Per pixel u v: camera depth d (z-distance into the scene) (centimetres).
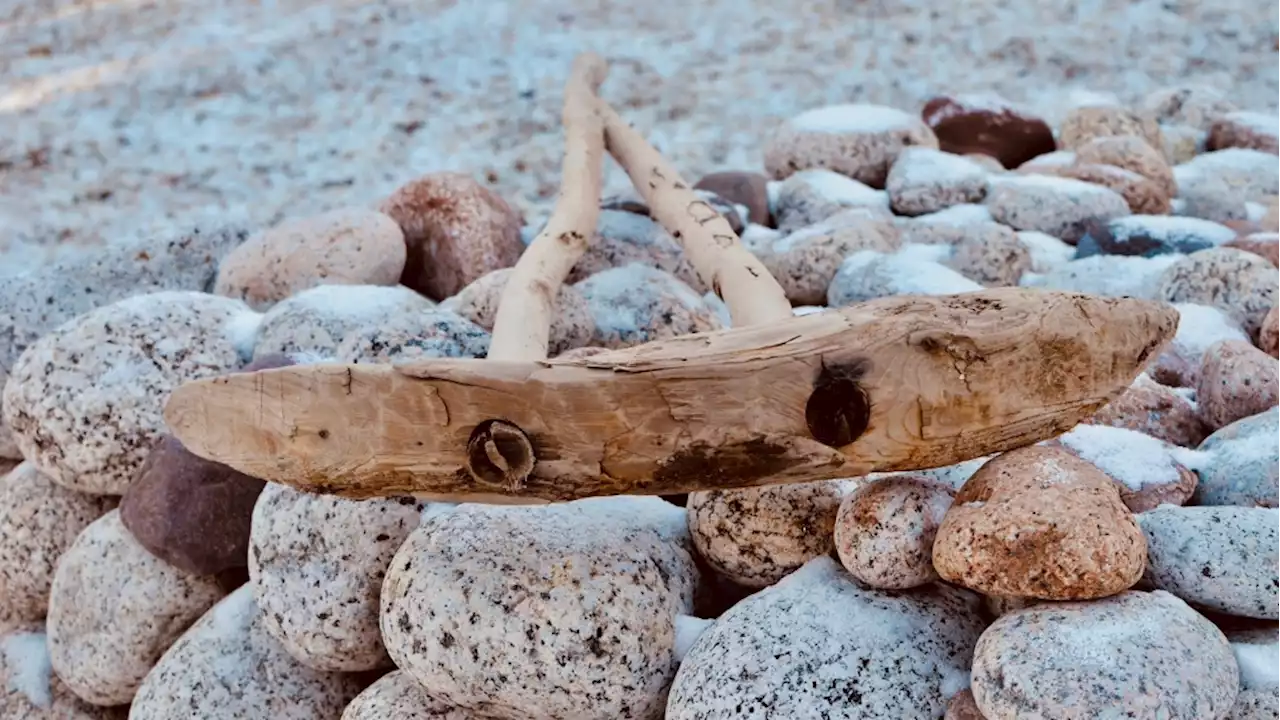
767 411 137
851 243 262
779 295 203
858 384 136
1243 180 317
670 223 236
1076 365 140
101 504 224
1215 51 479
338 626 174
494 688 152
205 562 195
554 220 231
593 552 157
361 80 514
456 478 139
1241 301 224
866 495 148
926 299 142
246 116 488
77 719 215
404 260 262
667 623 156
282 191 427
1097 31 503
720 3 567
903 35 517
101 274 264
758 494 160
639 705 154
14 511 223
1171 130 354
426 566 157
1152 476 165
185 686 183
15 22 594
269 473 142
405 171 434
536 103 481
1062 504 133
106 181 440
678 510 176
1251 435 171
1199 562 139
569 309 209
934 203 294
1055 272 256
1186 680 124
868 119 325
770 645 144
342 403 137
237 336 219
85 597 204
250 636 187
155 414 205
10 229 405
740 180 304
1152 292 238
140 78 524
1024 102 448
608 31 545
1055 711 122
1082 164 304
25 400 208
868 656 141
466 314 217
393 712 165
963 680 141
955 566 136
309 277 252
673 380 135
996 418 140
